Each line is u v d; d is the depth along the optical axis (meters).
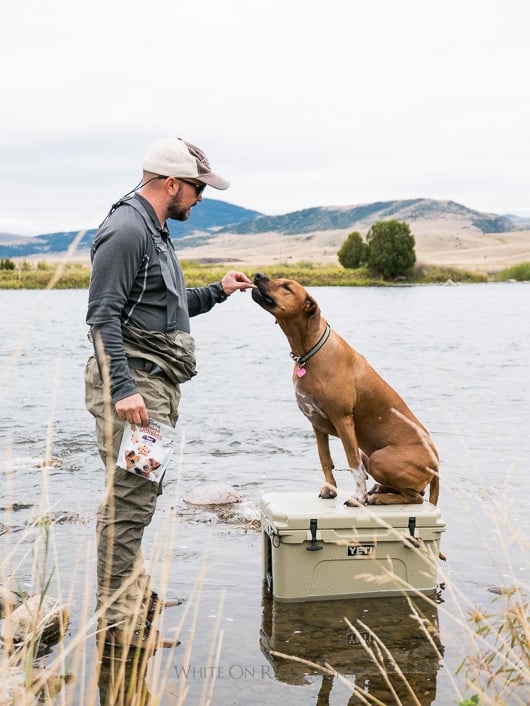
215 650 3.88
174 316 4.25
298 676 3.63
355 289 55.28
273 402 11.30
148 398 4.09
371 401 5.04
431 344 19.02
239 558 5.13
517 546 5.31
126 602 3.90
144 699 3.29
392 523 4.55
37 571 2.92
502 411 10.34
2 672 2.73
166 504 6.23
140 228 4.07
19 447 8.07
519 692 3.27
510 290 53.31
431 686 3.51
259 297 4.90
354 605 4.46
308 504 4.77
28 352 16.73
